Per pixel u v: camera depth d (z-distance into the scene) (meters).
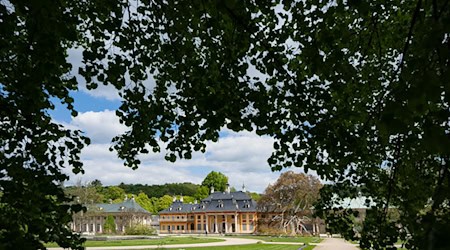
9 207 3.37
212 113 4.14
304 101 4.19
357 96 4.76
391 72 5.04
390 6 4.39
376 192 4.85
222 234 70.31
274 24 4.14
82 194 68.81
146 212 81.94
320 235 59.88
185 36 4.52
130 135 5.21
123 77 4.34
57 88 3.97
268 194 60.53
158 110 4.89
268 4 3.65
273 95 4.31
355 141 4.30
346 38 3.35
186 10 3.97
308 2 3.75
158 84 5.17
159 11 4.29
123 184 119.69
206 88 4.38
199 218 82.62
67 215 3.54
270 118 4.23
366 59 4.84
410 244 3.85
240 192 83.06
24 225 3.27
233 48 4.15
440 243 1.40
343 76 3.53
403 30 4.45
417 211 3.99
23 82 3.31
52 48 3.10
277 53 4.14
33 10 2.86
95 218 72.75
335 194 5.31
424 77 1.55
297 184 58.69
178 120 5.05
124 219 74.44
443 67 1.76
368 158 4.73
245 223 78.25
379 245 4.39
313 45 3.24
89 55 3.90
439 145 1.58
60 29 2.93
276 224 61.59
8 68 3.68
